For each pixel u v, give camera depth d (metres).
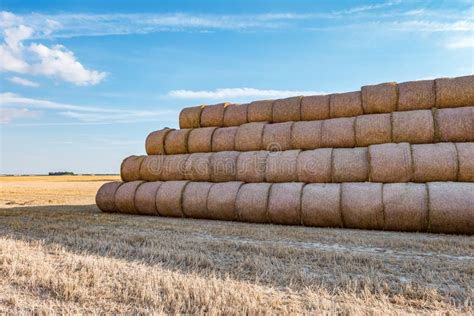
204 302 3.78
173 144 12.78
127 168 12.93
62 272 4.78
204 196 10.85
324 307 3.63
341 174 9.62
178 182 11.63
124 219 10.55
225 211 10.49
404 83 10.20
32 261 5.24
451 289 4.21
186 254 5.77
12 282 4.44
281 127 11.18
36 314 3.57
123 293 4.09
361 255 5.73
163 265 5.29
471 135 8.95
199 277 4.62
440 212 8.02
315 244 6.94
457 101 9.54
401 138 9.55
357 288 4.29
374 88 10.43
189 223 9.81
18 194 22.72
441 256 5.92
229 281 4.44
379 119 9.84
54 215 11.15
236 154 11.31
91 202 17.14
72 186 35.00
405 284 4.43
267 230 8.52
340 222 9.03
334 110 10.96
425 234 8.05
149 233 7.94
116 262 5.26
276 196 9.73
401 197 8.38
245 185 10.54
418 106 9.88
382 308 3.65
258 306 3.65
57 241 6.86
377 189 8.73
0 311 3.59
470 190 8.02
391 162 9.01
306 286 4.30
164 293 4.07
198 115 13.17
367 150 9.63
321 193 9.24
